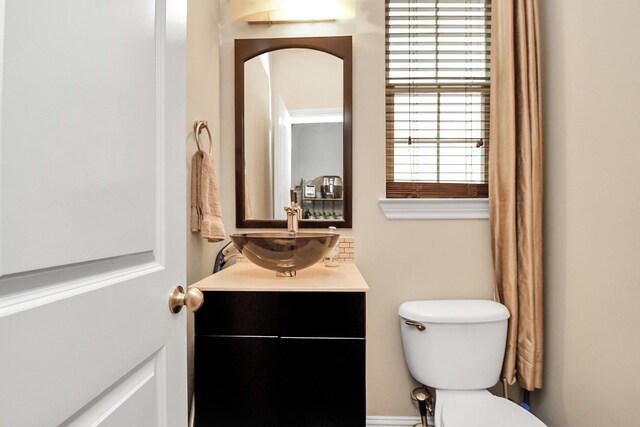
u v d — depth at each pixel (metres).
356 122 1.48
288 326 1.00
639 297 0.88
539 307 1.25
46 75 0.36
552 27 1.26
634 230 0.90
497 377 1.26
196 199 1.17
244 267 1.34
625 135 0.92
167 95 0.62
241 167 1.50
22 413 0.33
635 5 0.89
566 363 1.17
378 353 1.46
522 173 1.28
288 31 1.50
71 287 0.40
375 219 1.47
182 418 0.67
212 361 1.00
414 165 1.53
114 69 0.47
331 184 1.49
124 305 0.49
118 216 0.48
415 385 1.44
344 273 1.22
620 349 0.94
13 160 0.32
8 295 0.32
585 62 1.08
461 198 1.47
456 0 1.50
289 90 1.50
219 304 1.01
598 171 1.03
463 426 0.95
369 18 1.48
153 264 0.58
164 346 0.61
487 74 1.51
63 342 0.38
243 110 1.51
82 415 0.41
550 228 1.27
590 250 1.06
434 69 1.51
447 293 1.45
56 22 0.37
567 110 1.17
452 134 1.53
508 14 1.29
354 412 0.99
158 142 0.60
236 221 1.50
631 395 0.90
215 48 1.44
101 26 0.45
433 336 1.24
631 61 0.90
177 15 0.67
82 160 0.41
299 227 1.48
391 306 1.46
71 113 0.40
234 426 0.99
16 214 0.33
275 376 1.00
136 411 0.52
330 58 1.49
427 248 1.45
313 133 1.49
